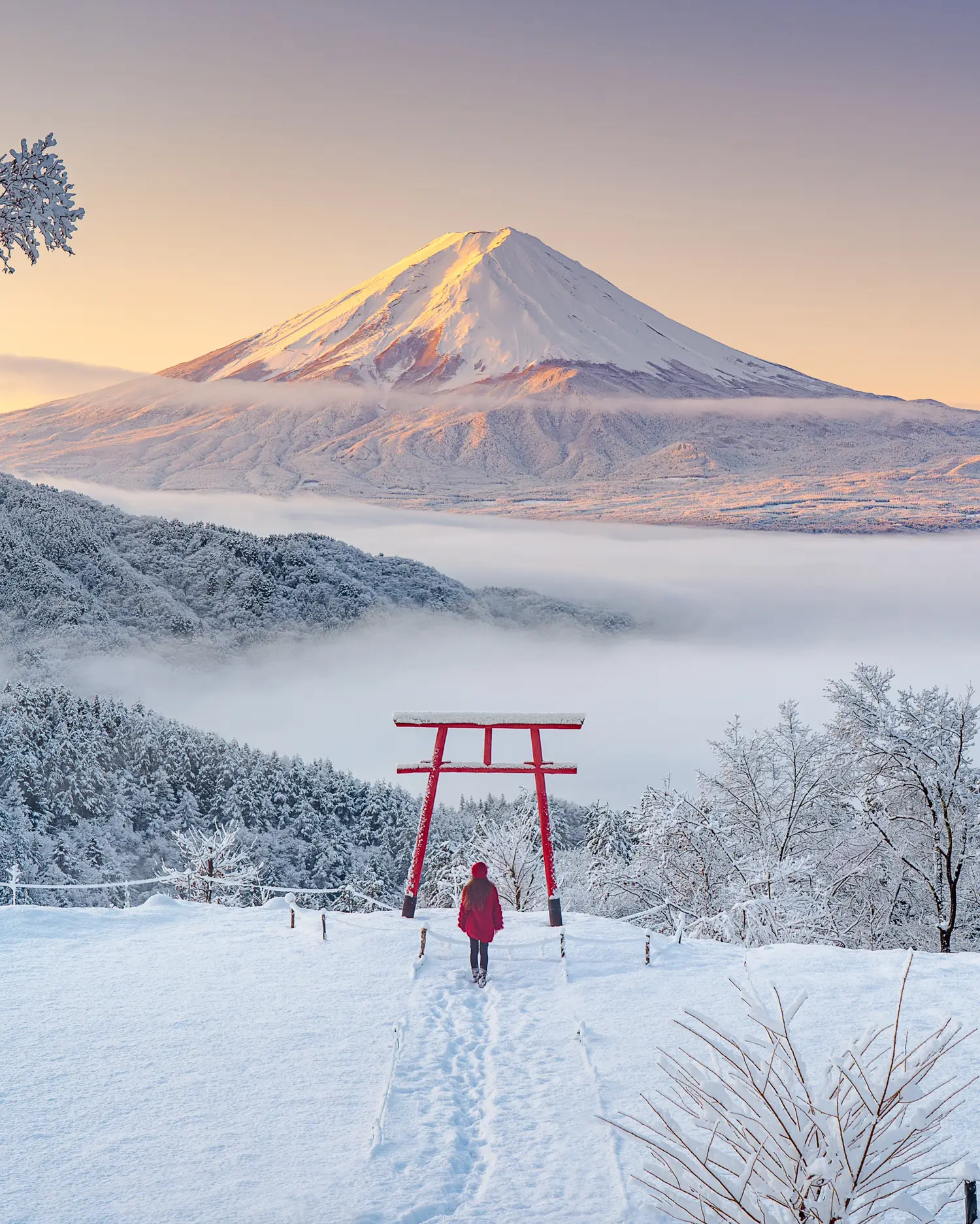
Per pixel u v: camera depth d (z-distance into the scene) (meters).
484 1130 6.83
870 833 26.61
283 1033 8.68
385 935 12.09
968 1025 8.38
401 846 97.69
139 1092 7.41
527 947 11.82
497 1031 8.79
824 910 22.73
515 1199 5.92
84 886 13.91
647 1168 4.68
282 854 91.81
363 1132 6.77
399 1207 5.78
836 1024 8.49
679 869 26.75
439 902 33.84
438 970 10.78
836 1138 4.18
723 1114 4.56
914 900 27.33
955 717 25.06
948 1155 6.12
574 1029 8.77
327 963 10.97
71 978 10.27
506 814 42.84
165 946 11.62
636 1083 7.46
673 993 9.77
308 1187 6.02
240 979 10.32
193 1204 5.82
